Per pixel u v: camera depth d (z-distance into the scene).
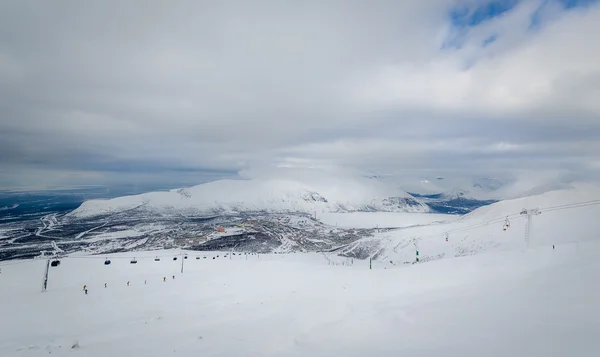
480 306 16.41
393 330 14.50
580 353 8.62
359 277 42.84
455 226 180.88
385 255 153.75
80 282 61.19
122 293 44.44
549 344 9.62
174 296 40.22
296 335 15.77
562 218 137.62
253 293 38.34
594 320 11.29
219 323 21.09
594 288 16.44
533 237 117.12
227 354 13.50
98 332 21.98
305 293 31.67
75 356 15.57
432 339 12.15
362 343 13.09
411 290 28.02
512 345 10.02
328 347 13.10
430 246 145.50
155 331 20.33
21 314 32.94
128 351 15.41
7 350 18.30
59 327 26.97
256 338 15.86
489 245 123.31
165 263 90.06
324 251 183.62
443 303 18.69
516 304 15.64
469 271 35.25
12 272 75.56
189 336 17.56
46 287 54.66
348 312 20.25
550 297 16.08
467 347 10.53
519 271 29.47
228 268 74.69
